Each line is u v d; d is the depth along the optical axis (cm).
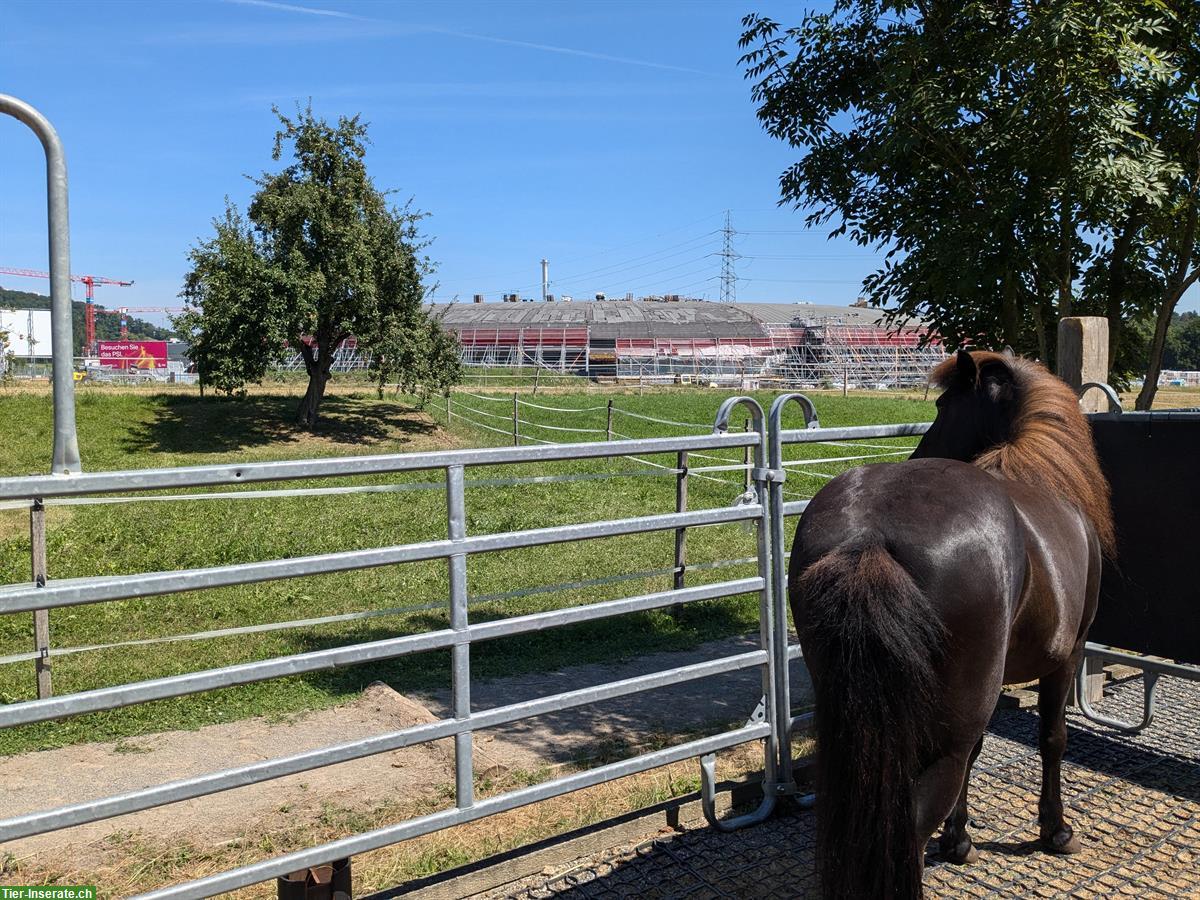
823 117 635
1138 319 682
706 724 533
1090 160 499
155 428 2544
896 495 256
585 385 4656
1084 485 325
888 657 219
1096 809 403
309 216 2539
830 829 220
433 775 452
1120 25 511
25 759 476
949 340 635
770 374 6000
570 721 539
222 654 670
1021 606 275
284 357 2642
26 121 239
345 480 1471
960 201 579
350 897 302
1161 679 594
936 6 569
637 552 1028
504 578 907
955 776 246
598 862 356
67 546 997
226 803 419
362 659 284
